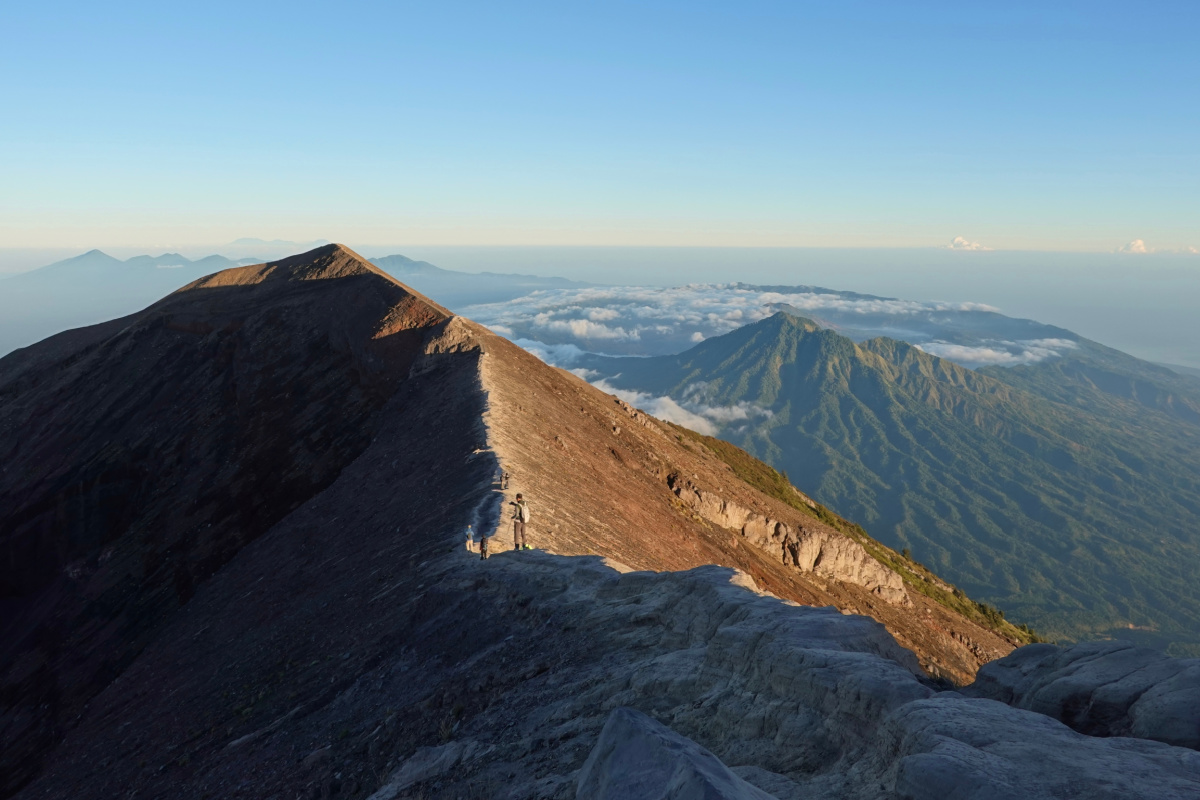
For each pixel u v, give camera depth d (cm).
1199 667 652
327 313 7206
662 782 599
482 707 1416
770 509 7388
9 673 4969
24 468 6756
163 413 6906
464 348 6050
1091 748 572
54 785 2961
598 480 4731
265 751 1914
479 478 3319
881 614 6969
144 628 4766
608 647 1351
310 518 4594
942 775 540
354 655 2217
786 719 839
